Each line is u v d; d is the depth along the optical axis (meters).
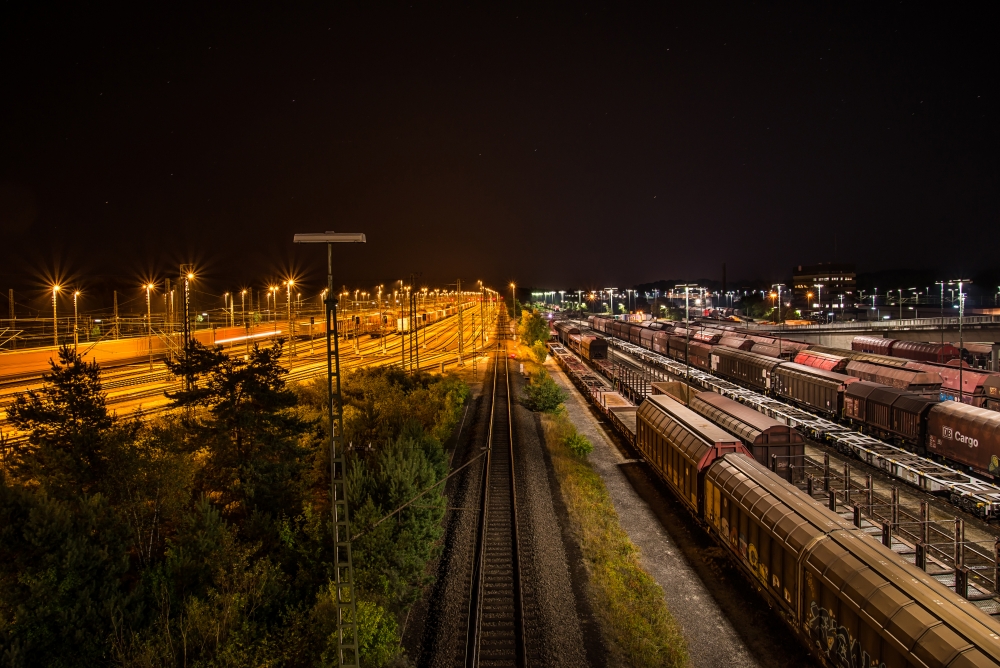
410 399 42.47
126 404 46.16
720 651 17.05
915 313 165.88
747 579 20.14
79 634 13.77
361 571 17.73
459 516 26.98
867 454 33.44
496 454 36.75
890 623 12.54
